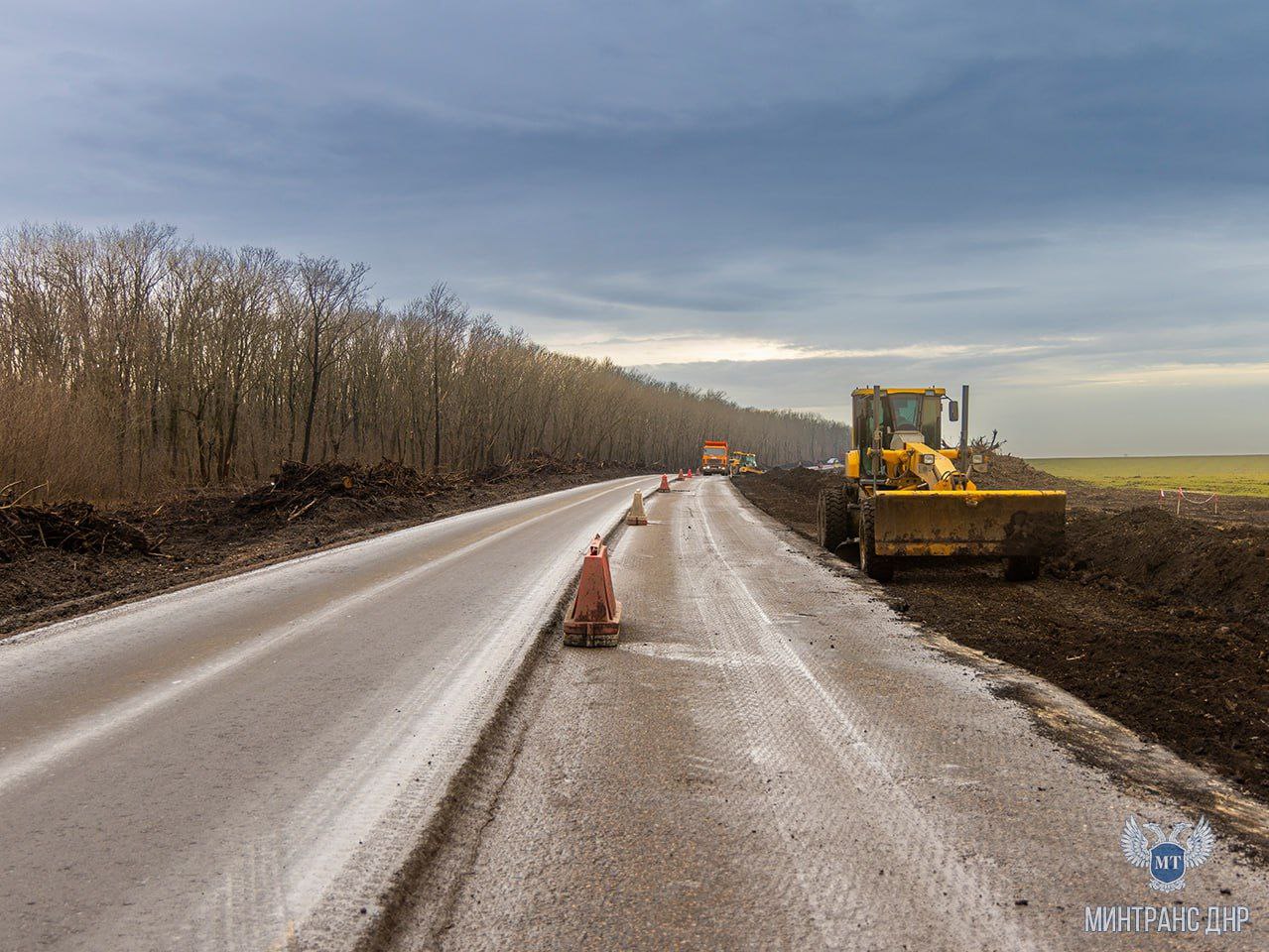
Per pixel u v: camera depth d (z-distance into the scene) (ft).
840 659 24.35
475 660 23.49
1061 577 43.24
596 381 295.28
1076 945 10.09
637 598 34.86
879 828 13.25
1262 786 15.30
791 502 113.29
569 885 11.51
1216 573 36.11
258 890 11.19
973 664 23.94
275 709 19.08
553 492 135.03
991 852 12.48
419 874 11.81
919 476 46.03
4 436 62.49
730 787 14.87
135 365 102.01
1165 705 20.03
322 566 43.37
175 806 13.83
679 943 10.09
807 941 10.13
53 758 16.05
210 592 35.22
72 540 44.21
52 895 11.03
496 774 15.57
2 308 93.61
